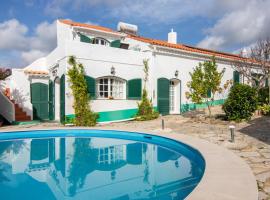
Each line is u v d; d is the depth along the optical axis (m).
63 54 14.48
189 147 7.79
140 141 10.41
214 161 5.81
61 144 10.02
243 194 3.87
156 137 9.81
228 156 6.28
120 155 8.20
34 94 17.70
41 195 4.91
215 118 14.26
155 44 16.98
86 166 7.06
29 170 6.73
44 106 18.14
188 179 5.59
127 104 16.19
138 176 5.99
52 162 7.55
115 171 6.50
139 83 16.81
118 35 18.39
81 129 11.60
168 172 6.23
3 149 9.30
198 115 15.79
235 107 12.80
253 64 23.25
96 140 10.68
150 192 4.87
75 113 14.02
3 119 15.62
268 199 3.84
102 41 18.11
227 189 4.07
